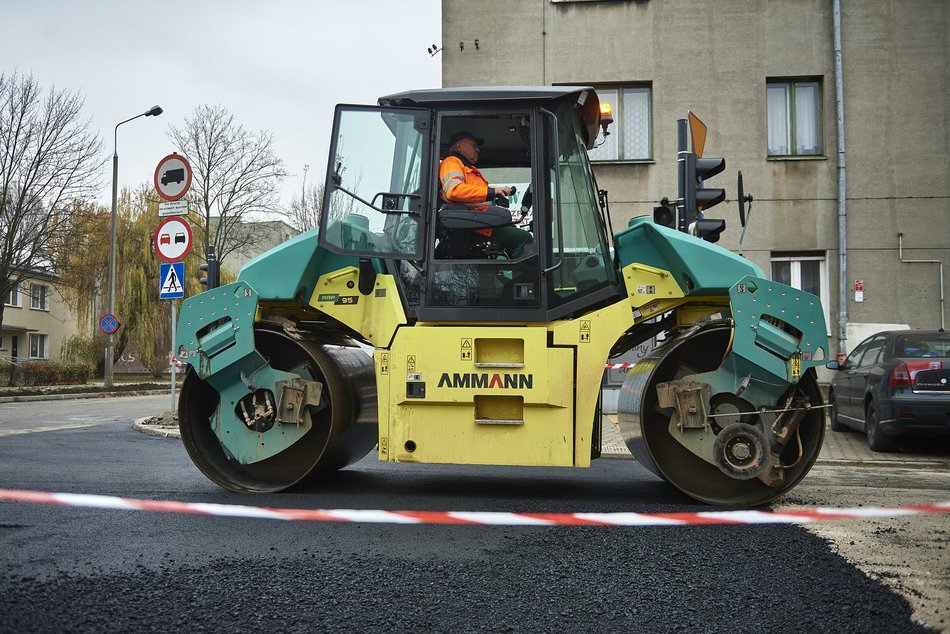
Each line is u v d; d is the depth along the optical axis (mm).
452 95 6207
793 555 4289
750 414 5992
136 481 6816
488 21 16359
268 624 3186
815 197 15922
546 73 16297
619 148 16328
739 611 3379
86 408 21156
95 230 36438
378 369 5969
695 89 16109
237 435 6402
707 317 6434
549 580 3805
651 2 16203
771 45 16031
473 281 6051
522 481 7160
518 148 6598
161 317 45906
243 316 6344
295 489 6375
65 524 4953
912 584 3770
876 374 10617
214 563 4062
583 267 6121
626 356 8430
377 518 5180
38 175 34344
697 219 8289
